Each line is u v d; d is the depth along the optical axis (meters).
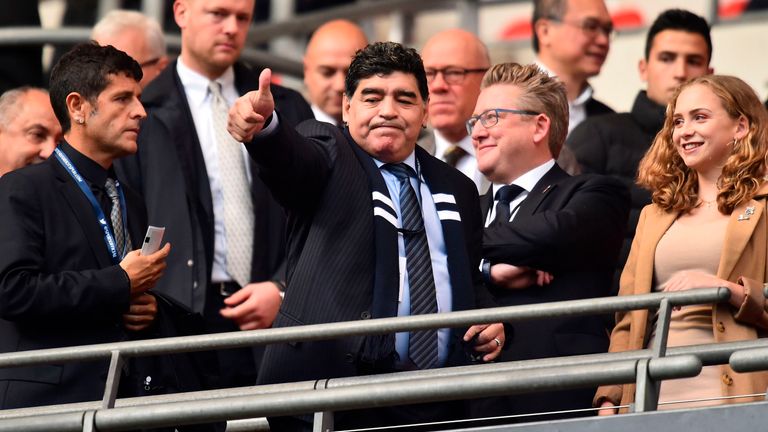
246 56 41.31
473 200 23.61
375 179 22.77
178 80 28.91
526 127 25.80
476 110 26.08
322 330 21.00
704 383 23.03
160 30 31.53
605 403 23.95
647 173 24.34
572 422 20.80
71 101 24.44
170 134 28.14
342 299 22.11
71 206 23.98
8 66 39.41
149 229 23.72
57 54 40.09
